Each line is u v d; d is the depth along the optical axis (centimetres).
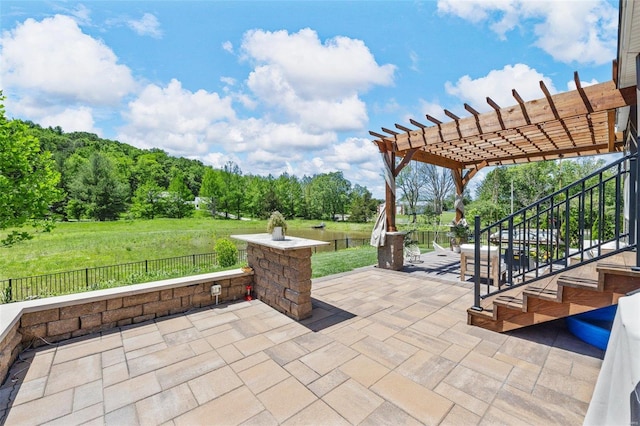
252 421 185
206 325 334
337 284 512
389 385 221
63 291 754
